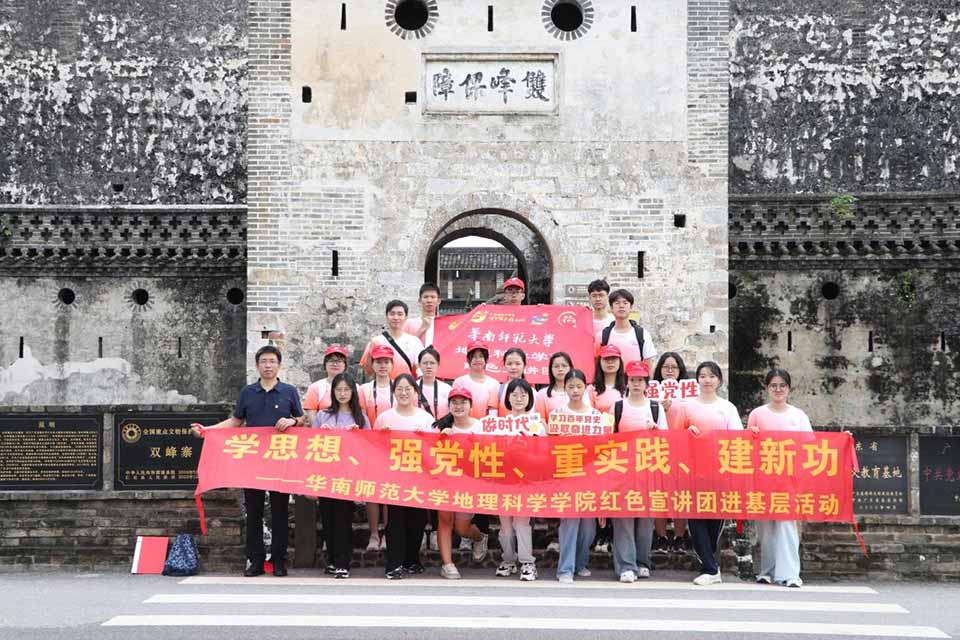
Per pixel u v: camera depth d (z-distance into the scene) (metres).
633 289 20.86
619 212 20.89
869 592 15.05
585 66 21.00
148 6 32.31
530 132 20.91
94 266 29.17
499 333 18.23
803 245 28.39
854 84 31.12
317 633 11.74
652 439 15.24
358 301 20.80
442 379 18.09
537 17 21.02
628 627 12.17
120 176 31.81
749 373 28.44
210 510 16.84
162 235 29.03
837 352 28.42
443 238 28.73
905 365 28.36
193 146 31.94
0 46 32.09
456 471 15.20
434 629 11.94
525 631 11.89
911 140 31.00
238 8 32.31
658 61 21.02
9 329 29.19
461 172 20.89
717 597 14.12
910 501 17.45
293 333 20.77
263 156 20.83
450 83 20.95
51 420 17.23
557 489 15.14
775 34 31.25
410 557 15.66
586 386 16.22
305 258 20.80
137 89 32.06
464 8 21.00
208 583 14.91
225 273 29.17
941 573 17.16
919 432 17.50
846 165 30.92
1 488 17.14
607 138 20.95
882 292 28.45
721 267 20.88
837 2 31.31
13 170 31.78
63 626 12.09
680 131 20.97
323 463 15.20
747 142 30.94
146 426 17.33
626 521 15.24
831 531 17.30
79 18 32.22
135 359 29.19
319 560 16.62
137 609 13.00
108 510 17.02
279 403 15.52
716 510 15.14
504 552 15.47
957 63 31.16
